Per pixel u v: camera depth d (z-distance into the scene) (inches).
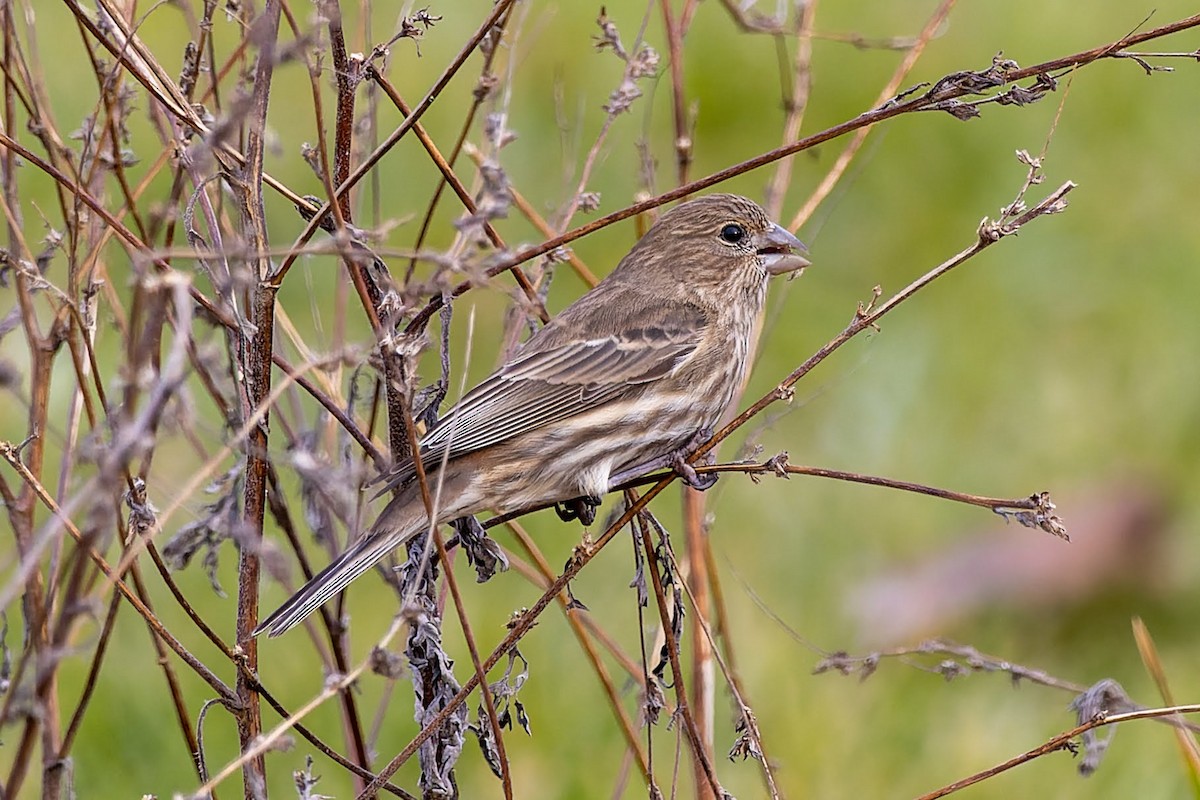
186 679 449.7
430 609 307.4
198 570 483.8
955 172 677.3
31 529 312.7
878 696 463.2
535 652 466.0
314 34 267.9
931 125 685.9
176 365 209.8
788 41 699.4
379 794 433.7
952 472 568.7
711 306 394.3
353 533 340.2
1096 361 616.4
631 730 345.1
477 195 342.6
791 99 392.2
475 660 278.4
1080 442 581.9
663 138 667.4
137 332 318.3
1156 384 604.7
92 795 422.0
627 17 706.8
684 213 398.3
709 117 690.8
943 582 522.6
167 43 659.4
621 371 371.6
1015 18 727.7
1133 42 286.2
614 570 504.1
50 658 249.1
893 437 577.9
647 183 382.0
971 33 726.5
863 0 733.3
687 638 453.7
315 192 623.8
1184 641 518.0
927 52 716.7
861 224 661.9
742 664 458.3
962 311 634.8
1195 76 718.5
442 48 687.7
